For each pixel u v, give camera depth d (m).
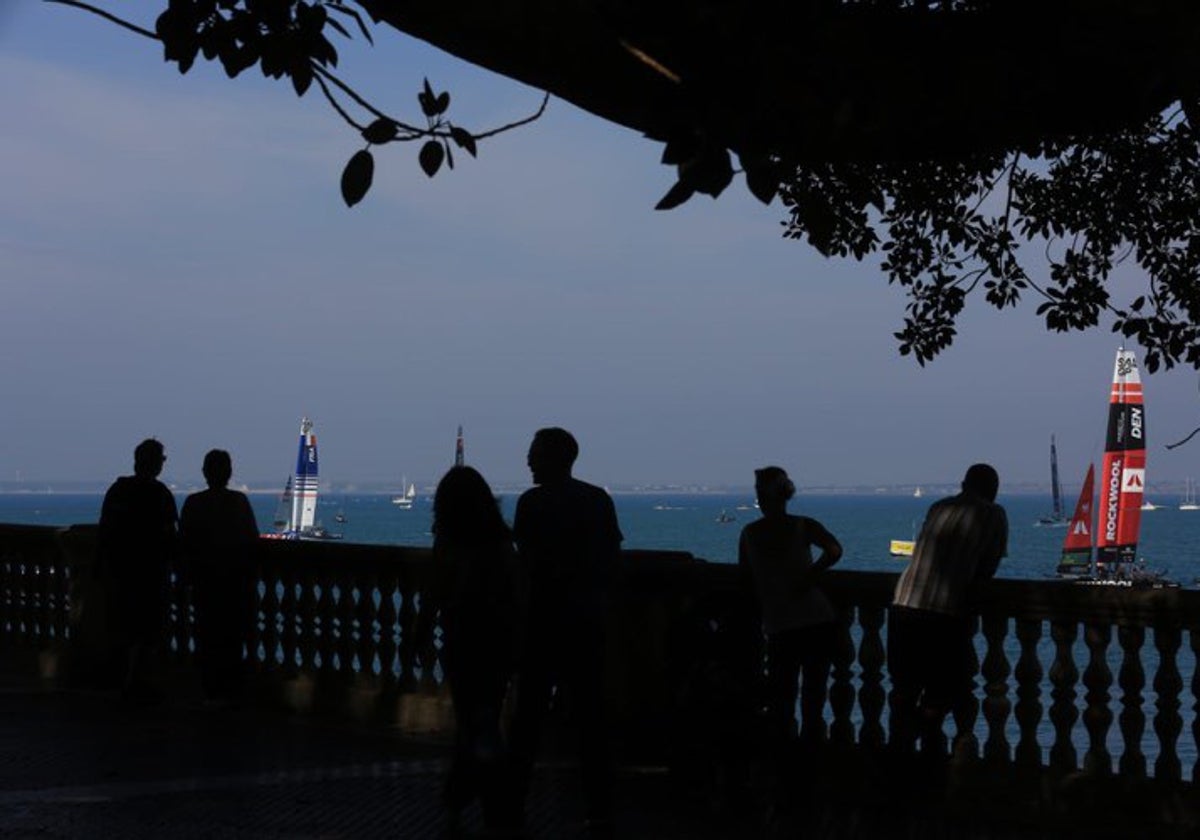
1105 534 90.94
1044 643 42.28
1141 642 8.94
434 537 8.33
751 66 4.19
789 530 9.64
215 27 4.98
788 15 4.25
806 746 9.90
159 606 13.30
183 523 13.08
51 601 15.38
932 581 9.46
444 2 4.00
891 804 9.66
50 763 10.50
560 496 8.38
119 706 13.24
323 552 12.85
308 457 133.25
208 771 10.26
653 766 10.67
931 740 9.61
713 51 4.18
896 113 4.32
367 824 8.66
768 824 9.05
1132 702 8.97
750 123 4.20
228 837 8.26
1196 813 8.68
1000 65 4.29
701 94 4.20
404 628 12.35
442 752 11.15
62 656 14.82
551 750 11.24
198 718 12.62
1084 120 4.43
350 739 11.70
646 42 4.15
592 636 8.34
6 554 15.85
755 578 9.70
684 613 9.83
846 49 4.23
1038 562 165.62
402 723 12.20
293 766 10.49
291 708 12.96
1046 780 9.23
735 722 9.50
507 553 8.27
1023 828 9.10
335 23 5.00
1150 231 11.27
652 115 4.33
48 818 8.70
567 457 8.44
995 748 9.46
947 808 9.53
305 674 13.07
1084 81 4.33
